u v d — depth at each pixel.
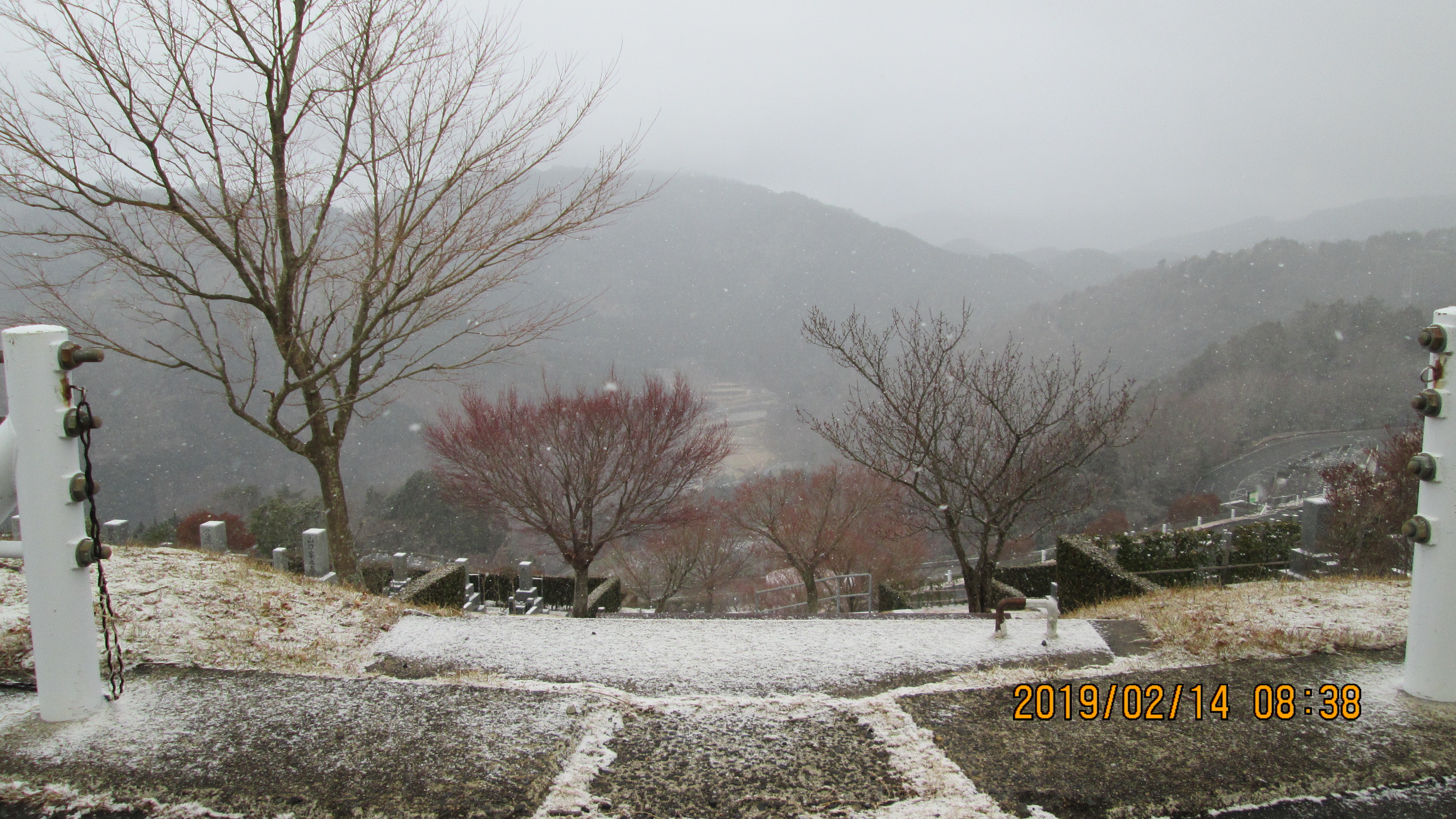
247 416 8.66
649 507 13.78
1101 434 11.46
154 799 2.67
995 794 2.81
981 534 10.83
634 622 5.45
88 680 3.23
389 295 9.12
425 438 20.12
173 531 17.70
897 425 11.27
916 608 13.55
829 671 4.25
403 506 23.61
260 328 11.76
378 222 8.96
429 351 9.66
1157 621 4.93
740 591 24.97
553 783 2.85
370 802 2.68
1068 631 4.82
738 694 3.93
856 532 22.12
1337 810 2.73
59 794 2.69
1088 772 2.95
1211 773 2.92
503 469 13.09
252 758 2.96
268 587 5.45
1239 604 5.24
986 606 10.35
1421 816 2.69
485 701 3.56
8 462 3.07
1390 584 5.83
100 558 3.22
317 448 9.25
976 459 10.55
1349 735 3.19
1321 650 4.18
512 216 9.55
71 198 7.91
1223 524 30.64
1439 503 3.35
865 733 3.32
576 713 3.45
